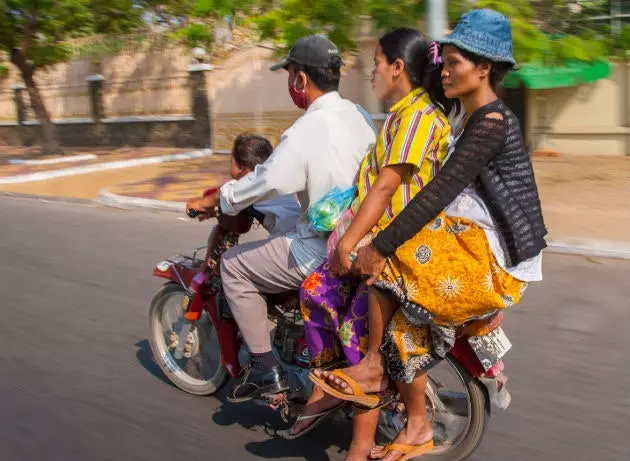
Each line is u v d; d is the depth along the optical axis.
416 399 3.02
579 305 5.52
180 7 15.93
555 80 12.37
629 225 8.03
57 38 18.05
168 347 4.21
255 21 9.27
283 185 3.07
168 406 3.97
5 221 9.84
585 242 7.27
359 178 2.92
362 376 2.86
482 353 2.94
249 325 3.36
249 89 17.22
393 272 2.67
